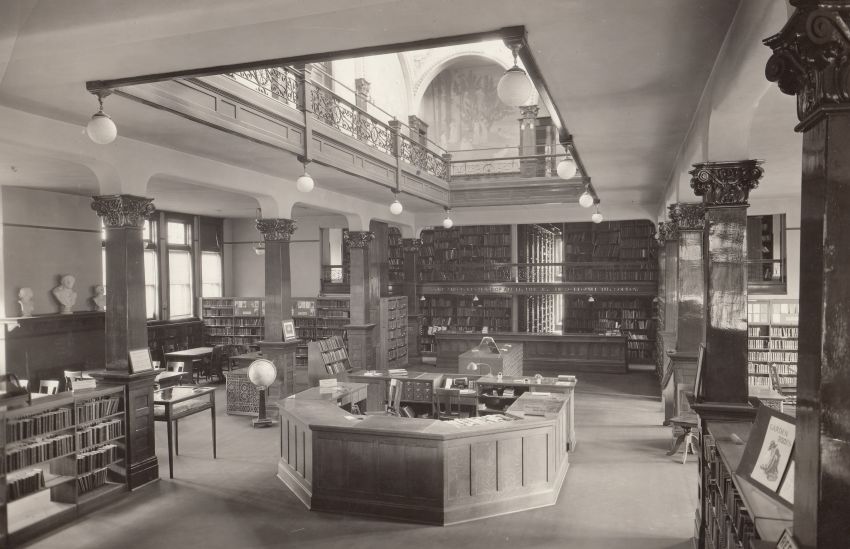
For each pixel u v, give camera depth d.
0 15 4.04
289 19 4.44
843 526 2.36
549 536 6.63
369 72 16.31
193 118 7.24
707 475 5.66
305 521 7.17
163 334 17.66
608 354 18.53
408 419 7.81
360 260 16.67
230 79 7.88
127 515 7.39
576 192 16.28
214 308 19.41
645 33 4.94
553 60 5.60
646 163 10.95
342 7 3.96
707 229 6.01
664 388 12.04
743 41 4.30
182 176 9.77
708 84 6.16
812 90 2.51
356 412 10.45
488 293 20.30
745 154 5.89
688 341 10.12
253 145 9.16
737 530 3.97
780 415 3.71
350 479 7.40
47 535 6.83
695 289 10.17
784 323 15.12
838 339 2.38
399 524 7.05
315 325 19.44
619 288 19.02
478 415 10.67
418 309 20.95
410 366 19.88
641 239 20.19
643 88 6.47
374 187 14.02
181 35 4.76
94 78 5.91
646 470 8.93
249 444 10.51
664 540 6.48
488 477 7.26
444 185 16.95
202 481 8.62
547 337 19.02
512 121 21.53
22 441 6.83
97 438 7.76
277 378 12.71
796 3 2.46
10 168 10.91
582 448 10.14
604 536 6.61
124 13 4.03
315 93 10.20
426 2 4.20
